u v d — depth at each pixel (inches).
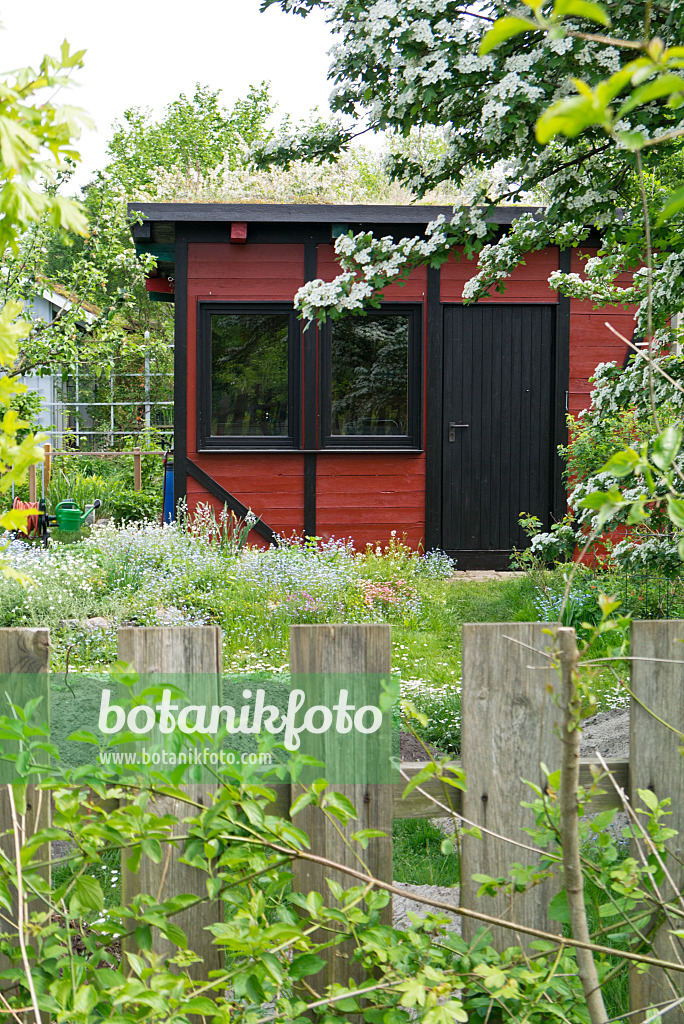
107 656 247.4
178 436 416.5
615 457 56.3
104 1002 69.3
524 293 423.2
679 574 221.5
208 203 398.6
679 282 172.9
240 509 420.8
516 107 154.3
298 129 190.4
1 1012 65.3
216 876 72.8
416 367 422.6
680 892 79.7
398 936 74.1
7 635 75.2
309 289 196.1
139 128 1558.8
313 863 78.2
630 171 172.6
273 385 421.4
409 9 154.9
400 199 484.4
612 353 424.8
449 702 200.5
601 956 79.1
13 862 72.7
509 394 429.1
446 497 429.7
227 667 241.8
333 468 422.6
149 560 351.3
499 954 77.5
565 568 311.0
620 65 148.7
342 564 356.5
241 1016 67.9
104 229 517.0
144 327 984.3
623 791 81.9
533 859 79.4
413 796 79.1
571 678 61.9
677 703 80.7
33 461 64.9
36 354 482.6
